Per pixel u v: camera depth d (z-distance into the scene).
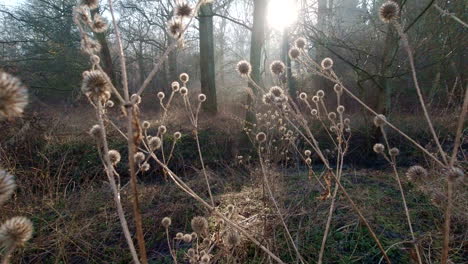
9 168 5.28
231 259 3.17
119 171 7.95
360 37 9.88
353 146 8.77
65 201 5.46
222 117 12.39
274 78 2.68
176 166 8.47
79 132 9.23
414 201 4.90
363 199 4.98
